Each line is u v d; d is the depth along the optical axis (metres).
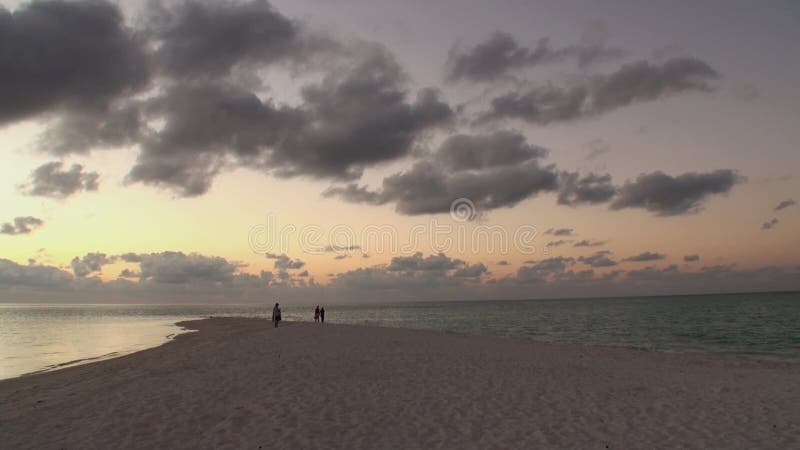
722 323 53.03
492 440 8.12
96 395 11.81
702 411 10.09
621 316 74.88
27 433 8.64
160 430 8.62
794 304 104.00
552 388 12.27
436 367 15.34
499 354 18.97
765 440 8.21
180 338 33.34
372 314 112.00
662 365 16.78
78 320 75.69
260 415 9.55
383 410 9.95
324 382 12.80
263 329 35.72
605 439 8.23
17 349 28.06
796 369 16.14
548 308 134.38
